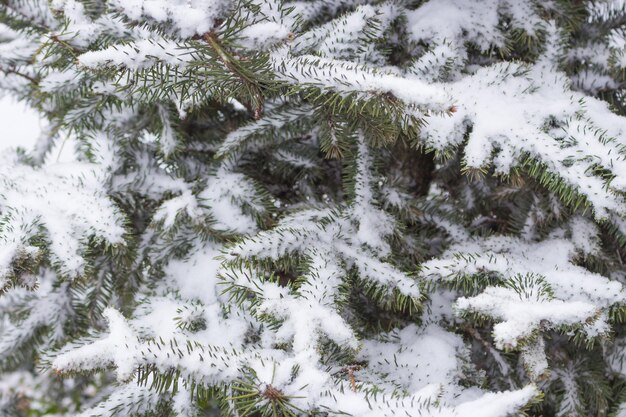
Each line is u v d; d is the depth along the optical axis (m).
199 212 1.62
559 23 1.72
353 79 1.09
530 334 1.12
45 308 1.84
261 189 1.71
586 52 1.74
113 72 1.06
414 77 1.50
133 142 1.78
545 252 1.51
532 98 1.46
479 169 1.35
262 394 1.00
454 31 1.60
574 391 1.57
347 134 1.39
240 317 1.45
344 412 1.01
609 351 1.61
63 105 1.81
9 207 1.40
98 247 1.64
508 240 1.57
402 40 1.67
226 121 1.96
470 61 1.70
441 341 1.45
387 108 1.10
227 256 1.35
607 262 1.55
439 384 1.07
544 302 1.17
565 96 1.49
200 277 1.61
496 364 1.62
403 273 1.39
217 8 0.98
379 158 1.69
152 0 0.97
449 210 1.71
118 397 1.36
